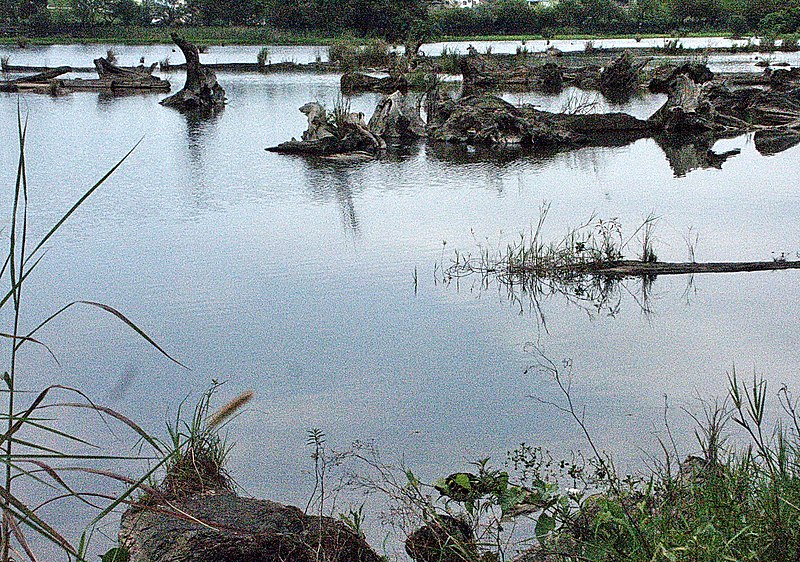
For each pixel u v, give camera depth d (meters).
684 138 22.67
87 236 12.01
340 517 4.21
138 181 16.22
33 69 44.78
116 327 8.27
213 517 3.97
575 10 79.06
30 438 5.97
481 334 7.99
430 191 15.31
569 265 10.09
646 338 7.81
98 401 6.63
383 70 45.19
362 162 18.88
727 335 7.85
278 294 9.28
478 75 36.44
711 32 77.06
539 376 6.95
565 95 33.62
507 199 14.52
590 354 7.43
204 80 29.47
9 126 24.34
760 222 12.54
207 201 14.41
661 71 38.72
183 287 9.58
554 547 3.89
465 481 4.26
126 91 36.19
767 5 70.19
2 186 15.72
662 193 14.89
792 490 3.84
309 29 77.56
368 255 10.86
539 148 21.17
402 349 7.62
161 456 5.59
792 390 6.52
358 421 6.19
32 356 7.55
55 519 5.00
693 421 6.03
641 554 3.49
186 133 23.16
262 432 6.04
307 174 17.11
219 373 7.14
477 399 6.54
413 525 4.49
